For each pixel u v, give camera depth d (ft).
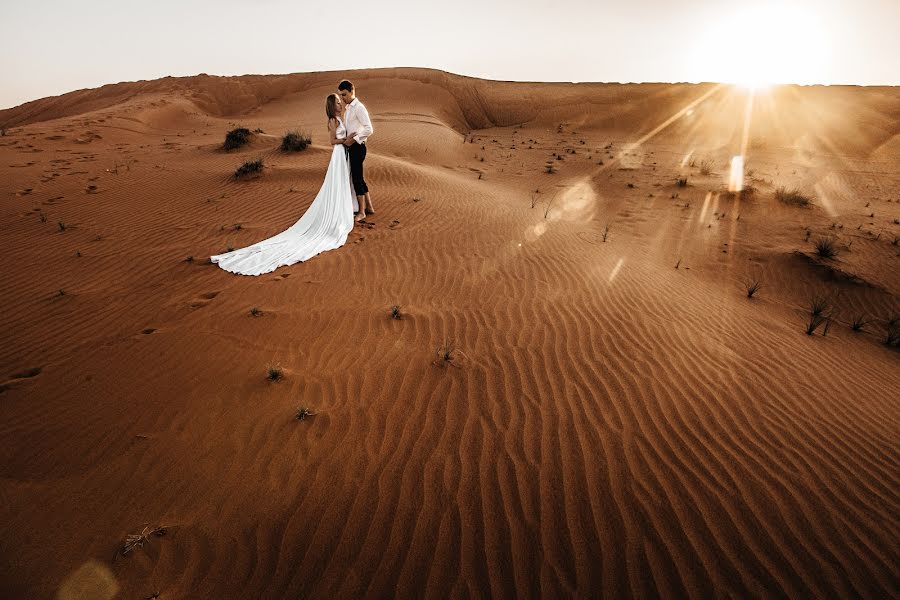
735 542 8.70
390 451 10.68
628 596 7.73
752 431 11.90
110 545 8.22
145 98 118.93
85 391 12.47
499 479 9.99
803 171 59.36
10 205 29.48
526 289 20.15
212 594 7.58
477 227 28.84
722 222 37.35
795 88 109.50
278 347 14.70
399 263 22.31
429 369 13.87
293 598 7.58
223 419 11.46
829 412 13.16
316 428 11.27
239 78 141.38
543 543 8.62
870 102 98.17
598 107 112.37
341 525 8.85
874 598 7.74
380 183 38.96
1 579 7.53
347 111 25.36
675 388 13.53
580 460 10.55
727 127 94.48
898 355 19.57
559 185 50.52
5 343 15.01
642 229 34.91
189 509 9.02
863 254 30.86
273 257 22.00
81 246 23.47
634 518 9.14
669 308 19.74
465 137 85.56
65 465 9.98
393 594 7.70
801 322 21.56
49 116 137.49
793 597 7.74
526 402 12.51
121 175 37.99
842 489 10.11
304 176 38.19
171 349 14.46
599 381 13.61
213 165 43.55
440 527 8.89
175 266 21.18
